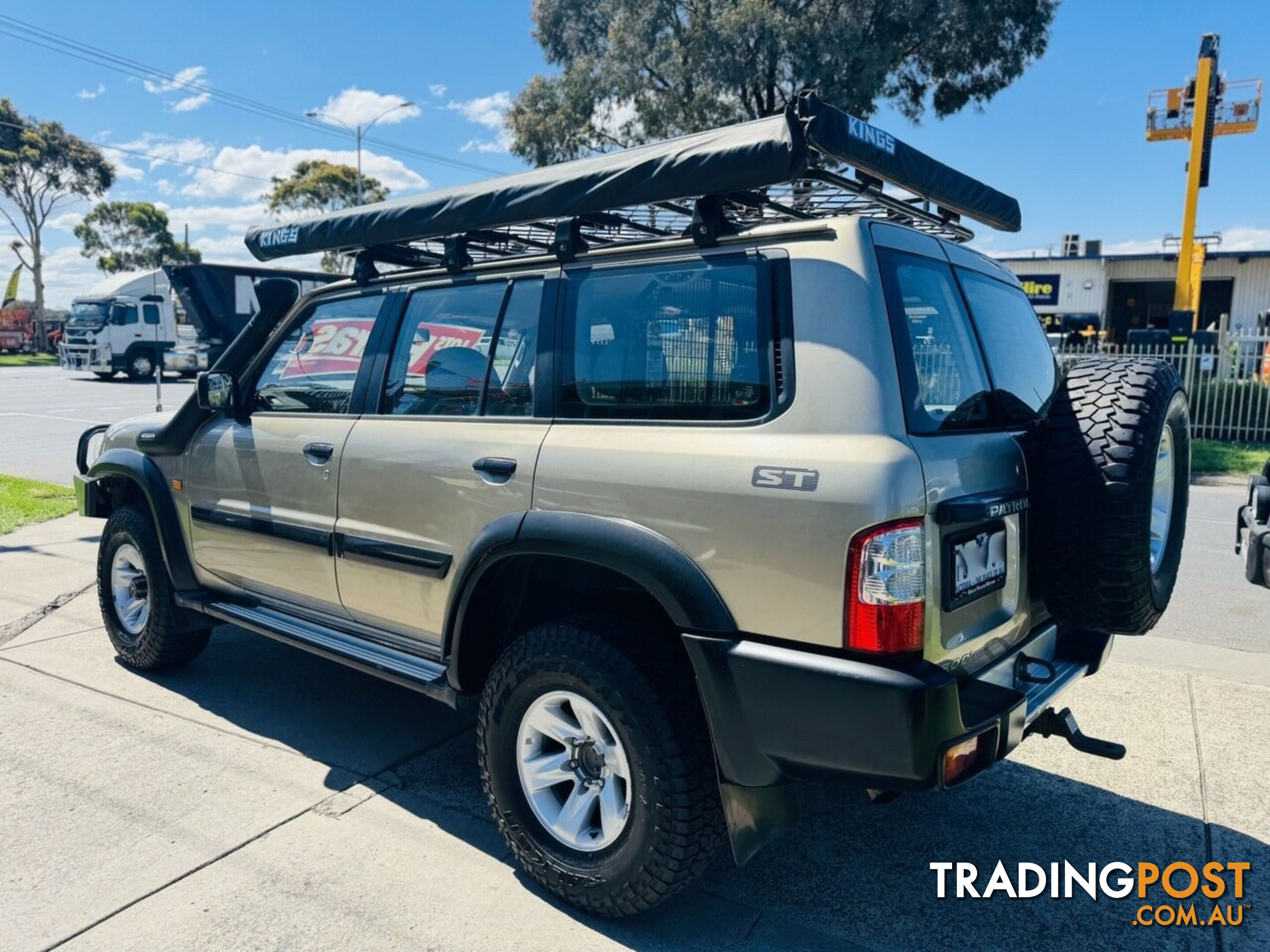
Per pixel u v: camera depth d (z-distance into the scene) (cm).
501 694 288
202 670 477
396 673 328
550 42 2127
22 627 542
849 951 262
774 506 237
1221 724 411
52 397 2339
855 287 243
